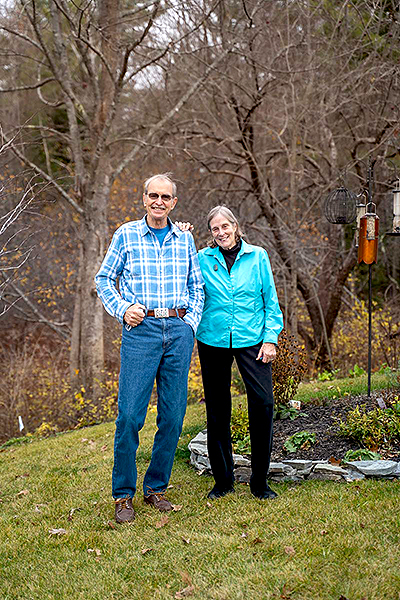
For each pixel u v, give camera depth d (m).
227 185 12.27
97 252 10.10
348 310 12.52
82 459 5.24
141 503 3.76
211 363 3.64
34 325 13.51
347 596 2.54
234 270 3.55
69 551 3.25
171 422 3.57
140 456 4.87
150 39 9.54
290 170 9.38
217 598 2.66
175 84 12.14
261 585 2.70
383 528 3.09
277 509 3.47
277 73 9.48
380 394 5.41
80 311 10.40
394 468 3.79
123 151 13.62
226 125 11.32
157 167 13.72
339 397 5.76
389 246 11.90
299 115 9.14
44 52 9.38
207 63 9.78
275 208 10.82
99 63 12.89
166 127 11.53
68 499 4.11
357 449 4.19
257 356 3.54
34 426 9.12
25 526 3.70
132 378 3.45
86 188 10.08
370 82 9.19
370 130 10.48
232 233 3.55
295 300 9.84
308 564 2.81
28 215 13.18
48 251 13.43
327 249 11.04
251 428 3.57
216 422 3.69
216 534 3.25
